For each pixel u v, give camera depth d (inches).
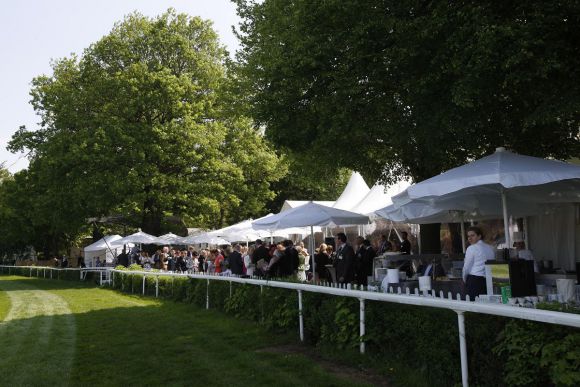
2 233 2149.4
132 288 849.5
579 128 435.8
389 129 418.0
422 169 580.7
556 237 546.0
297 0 468.4
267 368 276.5
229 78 885.2
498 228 655.8
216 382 256.2
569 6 309.1
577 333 175.5
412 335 246.1
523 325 192.5
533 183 289.0
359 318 287.4
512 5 345.4
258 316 424.2
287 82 443.5
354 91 400.8
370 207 737.0
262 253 615.2
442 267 434.3
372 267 513.3
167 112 1312.7
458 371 219.9
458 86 331.6
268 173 1454.2
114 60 1352.1
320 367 270.1
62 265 1737.2
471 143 432.5
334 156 541.6
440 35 361.4
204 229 1697.8
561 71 325.7
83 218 1333.7
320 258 616.1
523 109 396.5
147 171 1222.9
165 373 279.7
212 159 1290.6
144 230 1427.2
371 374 253.9
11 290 1037.2
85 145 1200.2
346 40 391.5
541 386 184.1
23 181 1742.1
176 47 1357.0
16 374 291.9
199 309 551.2
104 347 361.4
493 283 276.1
